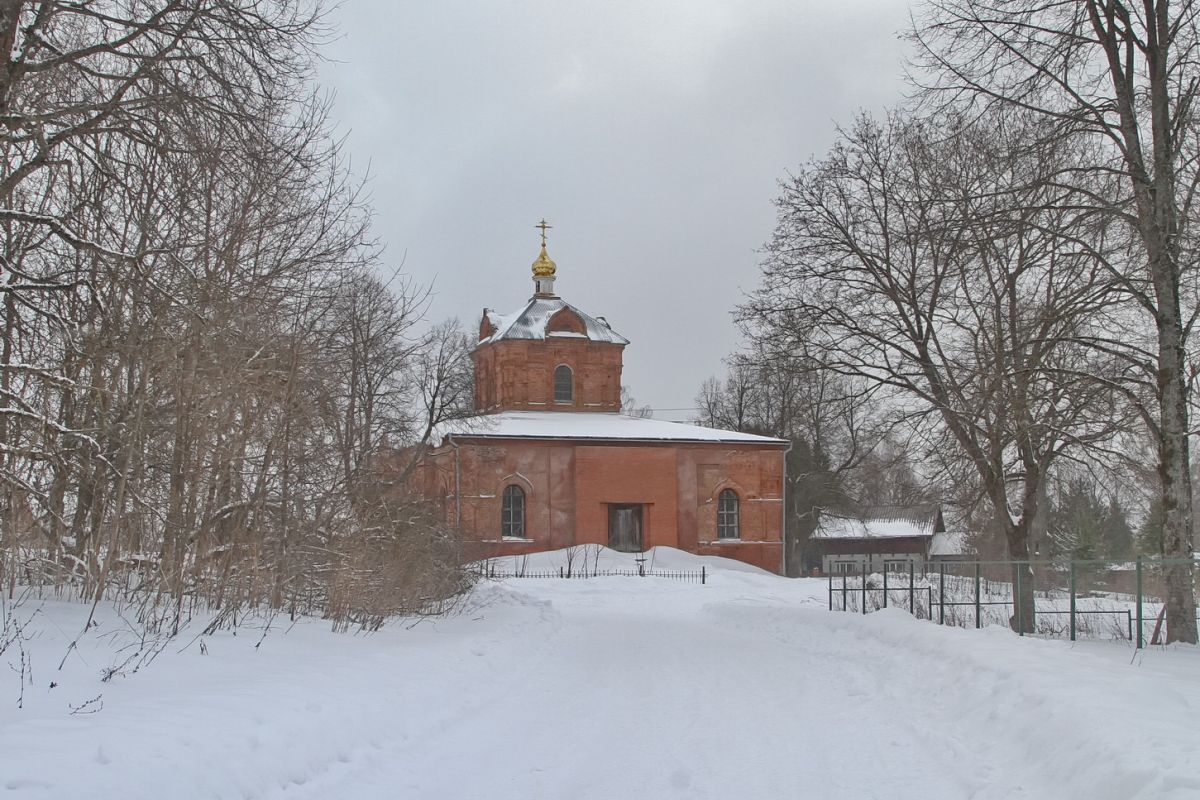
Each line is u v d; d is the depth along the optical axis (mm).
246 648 14094
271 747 9359
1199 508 44906
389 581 21297
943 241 22141
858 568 69812
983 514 34594
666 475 62500
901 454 27781
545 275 70375
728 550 63531
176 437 15859
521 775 10438
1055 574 24125
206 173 17172
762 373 29484
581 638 25500
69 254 17016
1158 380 21531
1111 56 21656
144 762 7867
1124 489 27625
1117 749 9070
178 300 16438
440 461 59281
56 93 16656
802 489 74562
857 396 28234
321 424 20625
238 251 17219
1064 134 21250
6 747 7645
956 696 13969
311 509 20156
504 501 61062
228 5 15227
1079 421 23906
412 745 11430
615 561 58906
